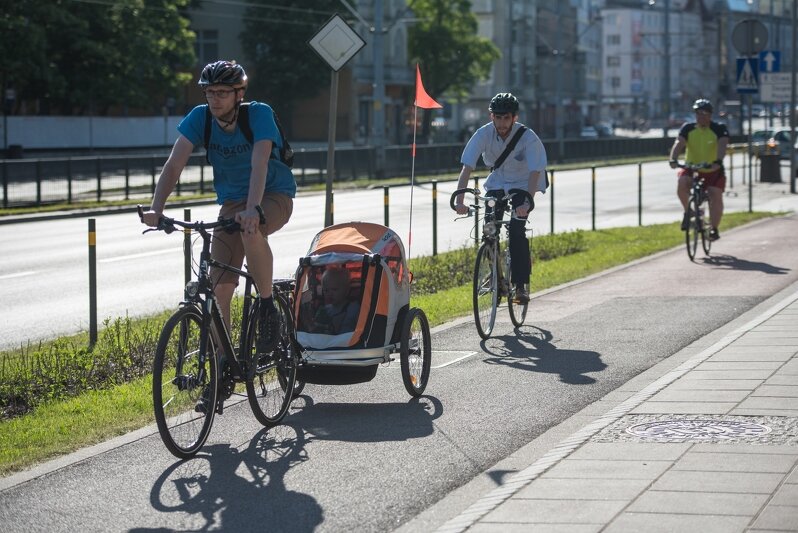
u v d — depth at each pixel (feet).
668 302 46.06
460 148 186.39
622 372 32.83
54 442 25.75
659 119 551.59
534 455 24.03
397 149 170.71
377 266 28.53
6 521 20.21
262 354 26.20
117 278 60.34
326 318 28.40
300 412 28.66
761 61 118.32
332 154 48.75
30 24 189.16
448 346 37.35
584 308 45.06
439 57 292.40
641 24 588.09
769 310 41.04
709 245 64.28
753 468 21.09
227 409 28.81
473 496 21.20
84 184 121.60
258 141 24.58
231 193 25.71
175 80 221.87
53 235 86.74
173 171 24.93
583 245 70.90
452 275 56.24
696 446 22.85
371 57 298.56
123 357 35.47
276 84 273.13
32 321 46.88
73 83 205.57
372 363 28.40
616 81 588.50
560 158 214.48
